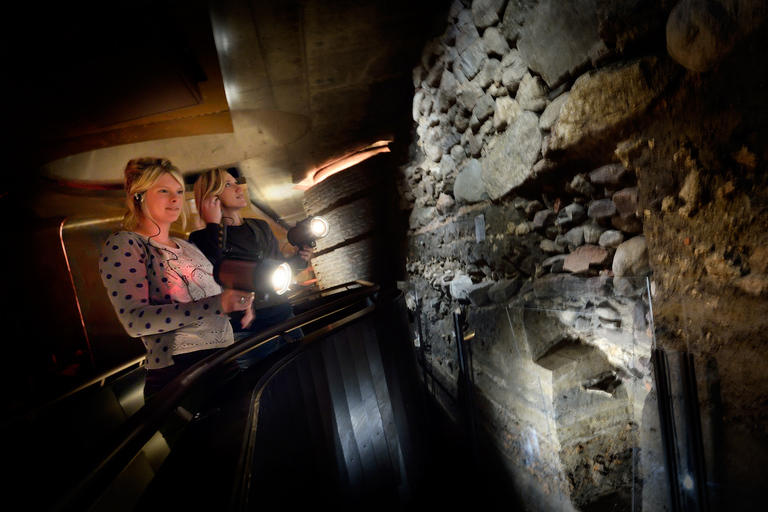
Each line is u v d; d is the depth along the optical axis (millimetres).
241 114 3451
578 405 1855
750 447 1099
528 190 2172
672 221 1298
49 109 2377
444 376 3432
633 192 1497
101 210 4074
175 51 2369
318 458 1565
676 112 1232
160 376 1249
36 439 1625
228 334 1396
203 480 870
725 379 1153
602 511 1723
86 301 3666
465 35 2389
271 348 1968
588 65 1539
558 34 1612
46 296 3523
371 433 2049
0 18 1682
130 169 1298
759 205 1023
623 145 1438
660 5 1205
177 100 2828
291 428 1438
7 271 3406
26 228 3467
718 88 1087
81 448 1716
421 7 2592
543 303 2115
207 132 3533
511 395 2326
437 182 3561
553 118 1728
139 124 3014
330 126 4223
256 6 2184
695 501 1257
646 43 1308
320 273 6785
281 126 3904
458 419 3109
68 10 1758
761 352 1043
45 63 2010
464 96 2611
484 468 2723
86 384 1921
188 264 1401
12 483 1428
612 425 1736
